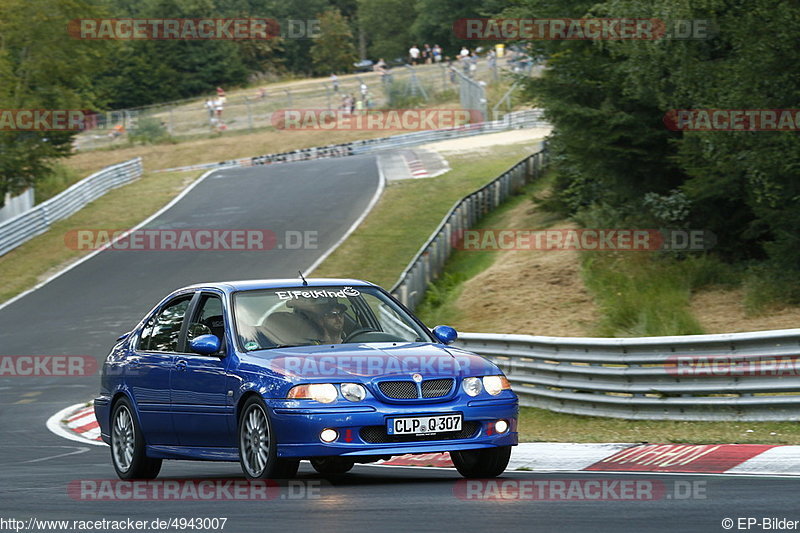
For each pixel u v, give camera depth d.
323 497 22.73
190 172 169.38
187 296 29.80
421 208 120.94
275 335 26.80
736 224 64.12
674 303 56.44
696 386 38.12
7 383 68.25
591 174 70.56
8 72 132.50
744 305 55.00
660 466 27.75
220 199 139.50
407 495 22.59
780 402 35.31
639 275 62.88
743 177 57.00
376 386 24.48
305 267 98.06
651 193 66.75
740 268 61.59
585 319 60.25
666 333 53.12
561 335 58.12
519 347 46.62
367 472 29.59
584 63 68.56
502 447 25.69
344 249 104.38
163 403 28.52
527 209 105.31
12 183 136.75
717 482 23.39
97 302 92.38
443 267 86.75
